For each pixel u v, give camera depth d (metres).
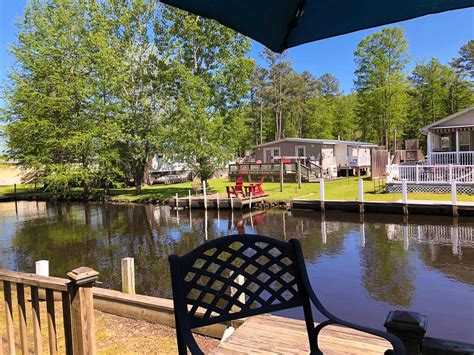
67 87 19.69
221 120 19.03
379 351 2.48
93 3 19.80
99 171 20.59
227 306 1.69
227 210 15.00
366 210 12.51
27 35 19.53
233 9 1.50
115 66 19.91
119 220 14.11
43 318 4.18
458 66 33.19
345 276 6.43
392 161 20.38
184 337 1.45
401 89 30.03
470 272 6.42
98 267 7.77
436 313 4.80
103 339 3.57
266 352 2.50
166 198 18.48
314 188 17.80
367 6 1.56
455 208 11.08
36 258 8.70
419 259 7.32
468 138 16.12
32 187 27.61
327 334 2.77
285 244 1.84
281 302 1.77
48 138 20.08
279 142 24.89
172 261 1.56
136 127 20.67
